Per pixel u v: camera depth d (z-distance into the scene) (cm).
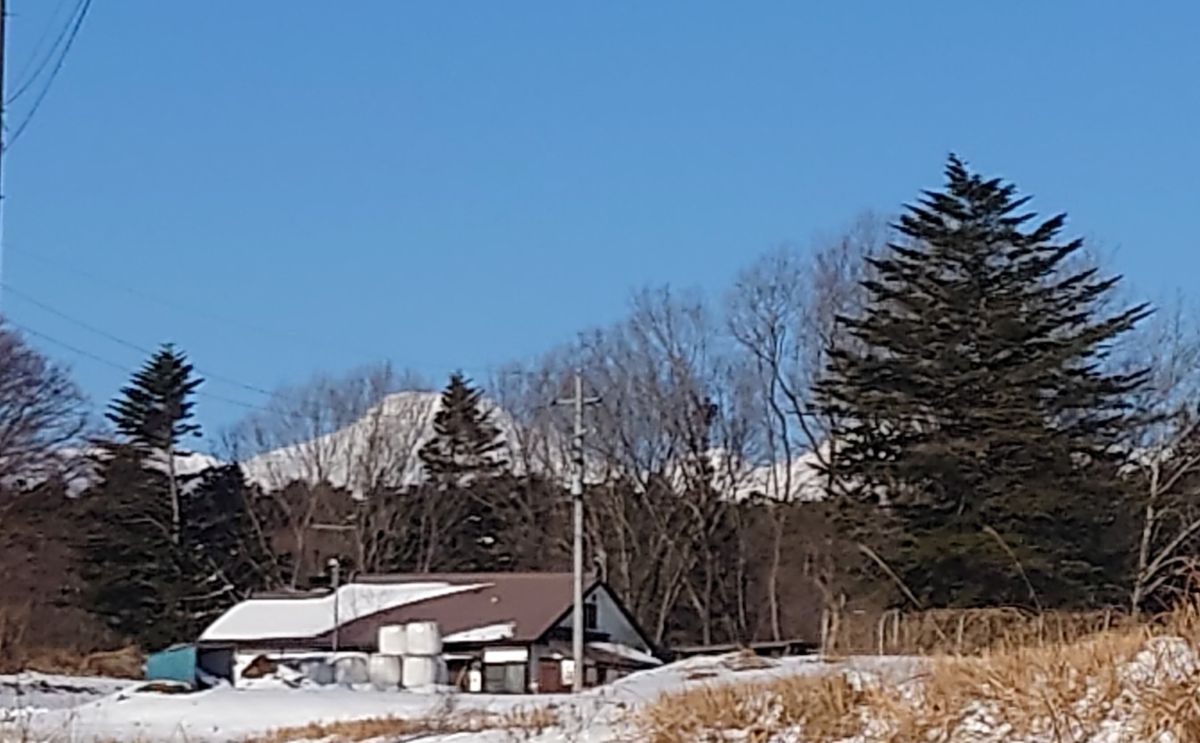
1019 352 4291
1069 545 4053
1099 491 4169
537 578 5781
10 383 6047
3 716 2362
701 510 6044
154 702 3000
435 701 2812
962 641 1437
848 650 1744
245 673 5300
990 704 1032
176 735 2322
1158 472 4341
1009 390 4206
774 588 5788
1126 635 1055
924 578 4053
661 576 6081
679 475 6088
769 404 5878
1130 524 4266
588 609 5594
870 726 1086
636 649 5659
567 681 5362
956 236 4397
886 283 4588
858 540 4209
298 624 5662
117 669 5578
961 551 3994
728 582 6025
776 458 5894
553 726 1483
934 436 4256
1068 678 1002
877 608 3766
